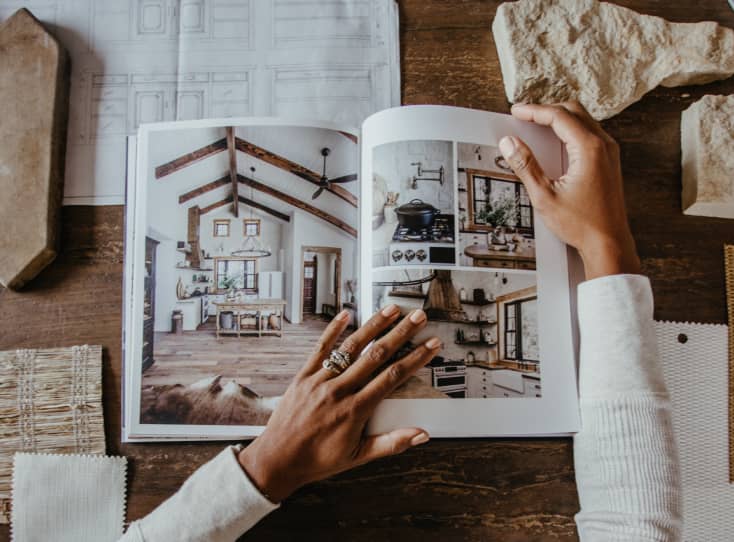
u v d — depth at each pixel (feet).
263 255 1.93
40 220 1.99
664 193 2.11
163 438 1.92
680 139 2.14
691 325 2.03
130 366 1.90
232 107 2.15
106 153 2.11
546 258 1.87
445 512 1.93
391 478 1.95
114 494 1.92
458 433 1.74
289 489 1.60
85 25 2.18
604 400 1.56
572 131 1.79
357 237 1.90
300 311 1.91
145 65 2.17
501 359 1.79
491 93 2.16
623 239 1.72
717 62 2.06
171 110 2.15
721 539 1.92
